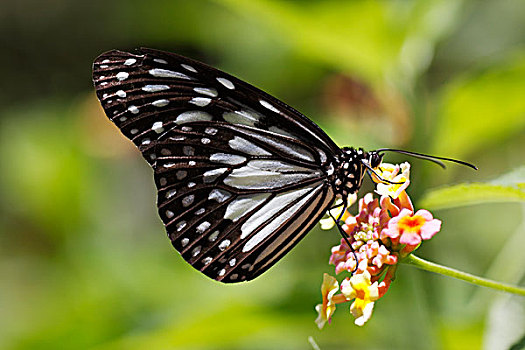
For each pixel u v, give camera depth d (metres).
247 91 0.51
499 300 0.53
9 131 0.81
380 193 0.50
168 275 0.65
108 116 0.50
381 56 0.55
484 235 0.65
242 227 0.51
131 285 0.65
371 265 0.49
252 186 0.51
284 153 0.51
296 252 0.62
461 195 0.51
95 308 0.63
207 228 0.51
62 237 0.70
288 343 0.59
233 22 0.69
